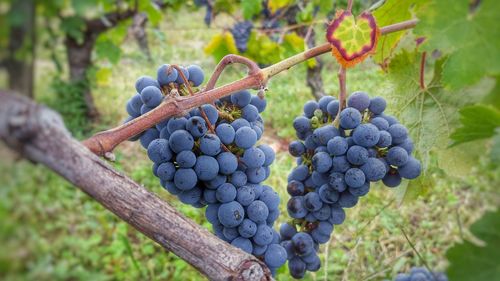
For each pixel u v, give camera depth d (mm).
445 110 351
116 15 749
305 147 310
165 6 917
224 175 263
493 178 722
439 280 256
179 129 253
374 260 500
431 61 373
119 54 817
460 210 629
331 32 290
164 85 272
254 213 267
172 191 270
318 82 1067
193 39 1511
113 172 194
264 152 284
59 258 720
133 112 279
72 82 950
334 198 290
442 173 497
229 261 207
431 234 580
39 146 167
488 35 230
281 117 1157
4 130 159
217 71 271
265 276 215
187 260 208
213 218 276
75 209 818
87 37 753
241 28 676
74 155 178
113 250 730
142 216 199
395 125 288
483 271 196
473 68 234
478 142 341
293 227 316
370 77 974
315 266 316
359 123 274
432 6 238
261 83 267
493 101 266
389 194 631
